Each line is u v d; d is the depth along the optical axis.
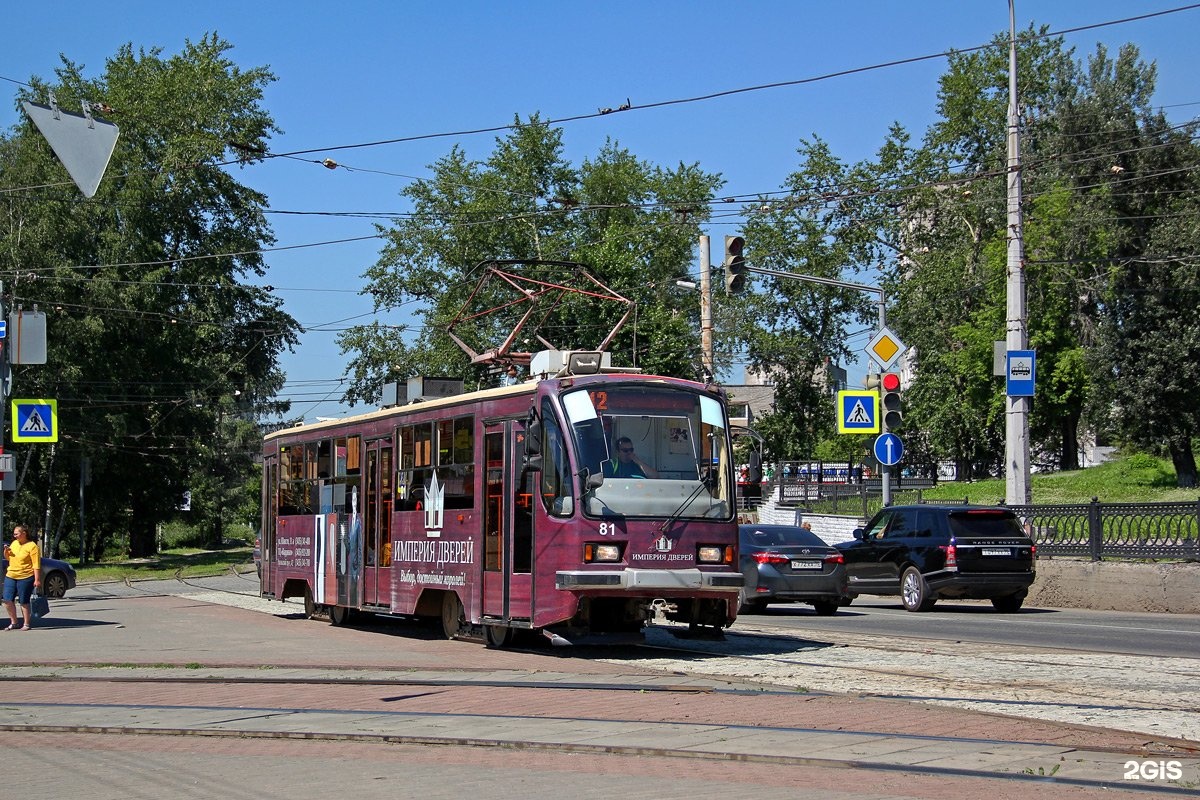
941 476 75.50
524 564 16.05
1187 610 22.91
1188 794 7.45
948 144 63.56
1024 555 23.59
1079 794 7.48
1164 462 51.59
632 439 15.72
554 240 54.28
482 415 17.27
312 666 15.09
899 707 10.74
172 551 87.75
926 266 63.22
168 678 14.39
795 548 22.53
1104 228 50.38
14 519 57.28
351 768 8.96
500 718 10.82
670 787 7.97
